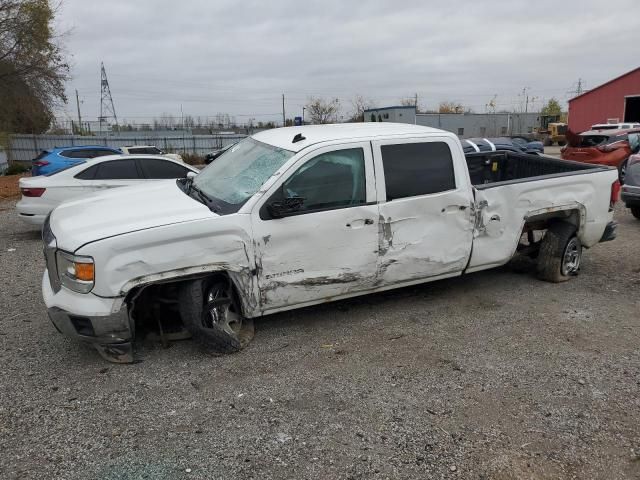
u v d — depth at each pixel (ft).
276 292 13.92
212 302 13.44
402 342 14.60
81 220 13.30
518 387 12.20
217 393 11.92
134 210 13.65
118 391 11.98
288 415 11.06
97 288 12.00
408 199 15.28
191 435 10.36
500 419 10.93
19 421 10.78
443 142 15.93
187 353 13.87
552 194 18.16
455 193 15.99
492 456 9.75
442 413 11.14
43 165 53.78
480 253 16.98
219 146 130.62
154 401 11.57
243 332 14.66
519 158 22.97
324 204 14.24
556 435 10.41
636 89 123.44
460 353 13.94
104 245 11.91
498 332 15.29
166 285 13.70
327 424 10.74
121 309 12.27
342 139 14.56
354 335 15.03
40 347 14.25
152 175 30.94
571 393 11.95
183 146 126.72
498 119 183.52
